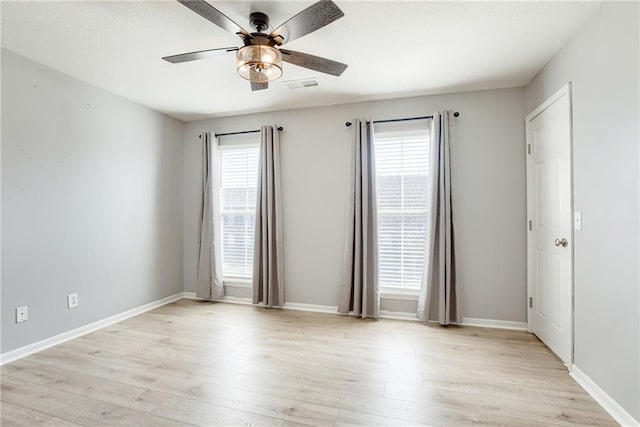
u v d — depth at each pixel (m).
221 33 2.19
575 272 2.18
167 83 3.03
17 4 1.86
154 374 2.23
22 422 1.73
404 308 3.39
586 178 2.05
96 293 3.11
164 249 3.95
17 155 2.47
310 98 3.41
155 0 1.84
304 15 1.62
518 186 3.07
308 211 3.69
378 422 1.72
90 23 2.06
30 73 2.56
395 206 3.46
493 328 3.09
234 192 4.10
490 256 3.14
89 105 3.04
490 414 1.78
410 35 2.21
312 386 2.07
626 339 1.69
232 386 2.07
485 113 3.16
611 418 1.74
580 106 2.11
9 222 2.43
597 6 1.89
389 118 3.41
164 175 3.95
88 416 1.77
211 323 3.25
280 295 3.68
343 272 3.47
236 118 4.00
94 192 3.10
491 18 2.02
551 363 2.37
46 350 2.61
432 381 2.12
